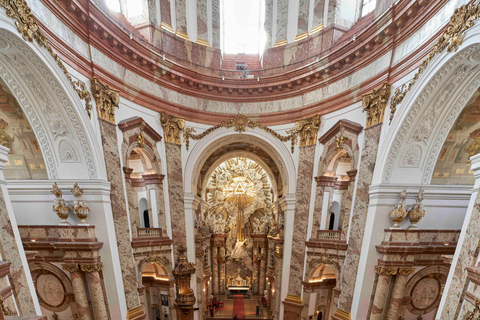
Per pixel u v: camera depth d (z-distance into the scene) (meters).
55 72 7.23
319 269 12.38
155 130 11.59
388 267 8.65
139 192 14.16
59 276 9.40
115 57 9.67
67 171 8.91
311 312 12.45
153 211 12.12
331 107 11.47
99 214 8.84
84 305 8.89
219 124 13.65
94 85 8.70
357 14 12.38
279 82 12.96
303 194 12.61
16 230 5.13
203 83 12.90
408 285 9.44
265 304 19.89
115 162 9.47
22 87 7.61
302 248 12.38
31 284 5.21
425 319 9.84
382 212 8.91
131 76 10.44
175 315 11.98
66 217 8.73
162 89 11.88
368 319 9.16
